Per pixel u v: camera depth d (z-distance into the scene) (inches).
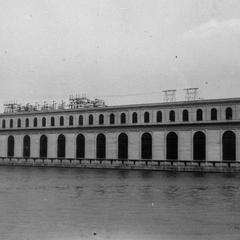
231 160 2854.3
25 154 3816.4
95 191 1547.7
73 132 3550.7
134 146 3250.5
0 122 3966.5
